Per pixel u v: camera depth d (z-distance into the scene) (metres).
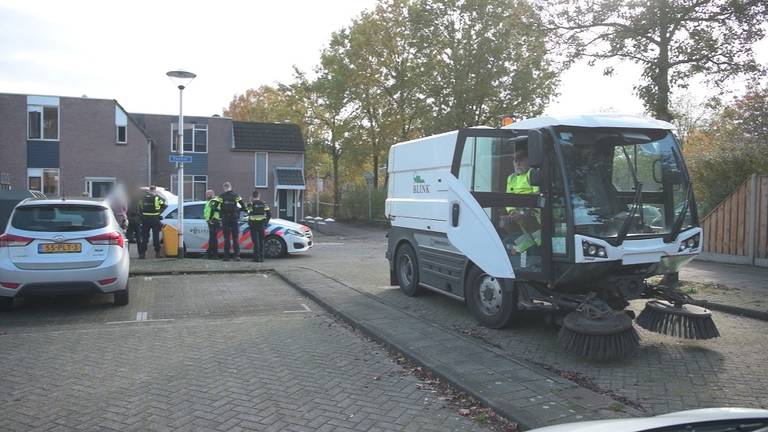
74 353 5.97
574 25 10.05
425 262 8.57
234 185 32.72
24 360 5.71
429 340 6.21
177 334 6.82
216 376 5.24
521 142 6.25
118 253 8.25
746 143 13.49
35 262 7.77
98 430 4.05
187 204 15.54
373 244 21.25
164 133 31.67
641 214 5.93
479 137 6.84
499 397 4.46
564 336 5.68
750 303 7.97
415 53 28.05
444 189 7.94
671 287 6.29
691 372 5.32
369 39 30.62
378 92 32.34
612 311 5.58
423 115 28.06
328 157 41.28
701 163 13.97
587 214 5.76
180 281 11.04
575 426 2.45
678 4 9.00
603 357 5.43
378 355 5.94
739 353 5.91
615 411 4.17
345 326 7.27
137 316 7.95
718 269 11.30
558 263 5.89
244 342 6.46
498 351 5.80
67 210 8.20
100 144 28.62
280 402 4.60
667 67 9.45
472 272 7.28
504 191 6.45
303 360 5.77
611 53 9.86
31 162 27.70
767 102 13.52
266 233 15.43
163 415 4.32
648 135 6.15
